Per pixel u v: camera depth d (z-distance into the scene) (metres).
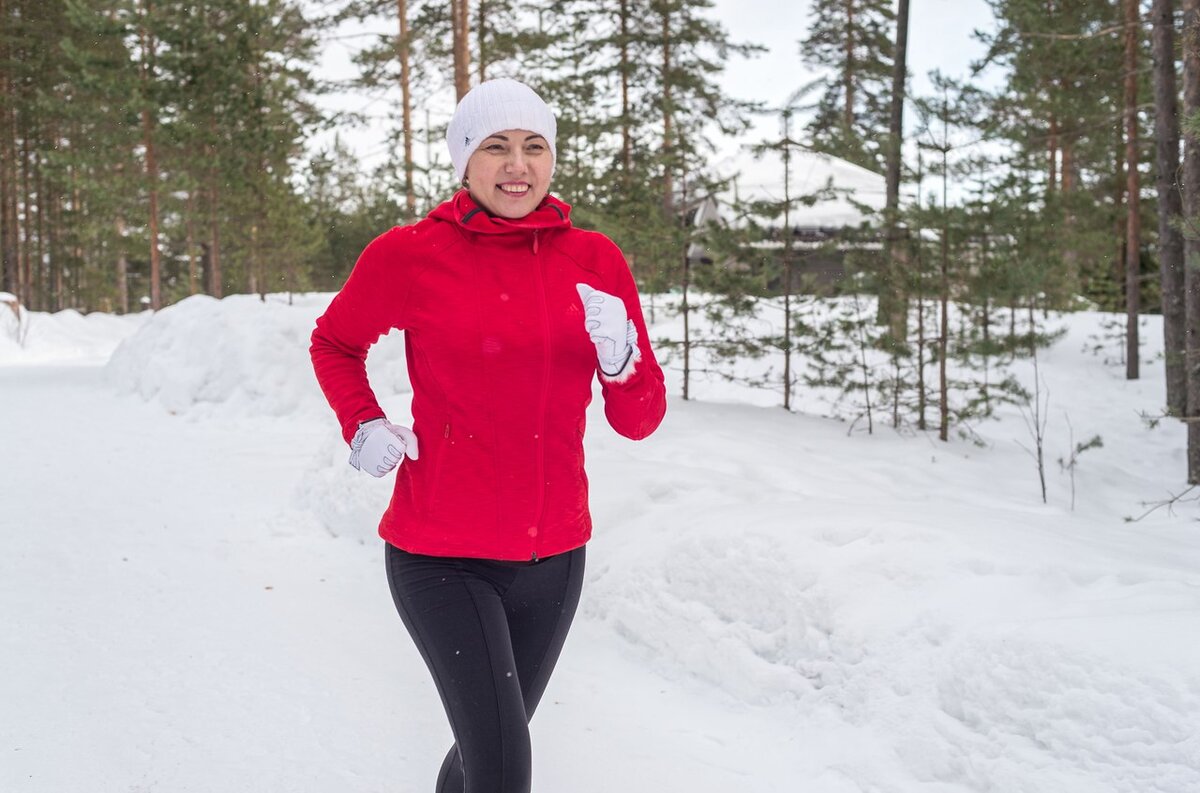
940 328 9.65
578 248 2.06
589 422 7.93
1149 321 17.42
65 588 4.52
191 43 19.78
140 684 3.39
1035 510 6.95
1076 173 20.05
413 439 1.97
